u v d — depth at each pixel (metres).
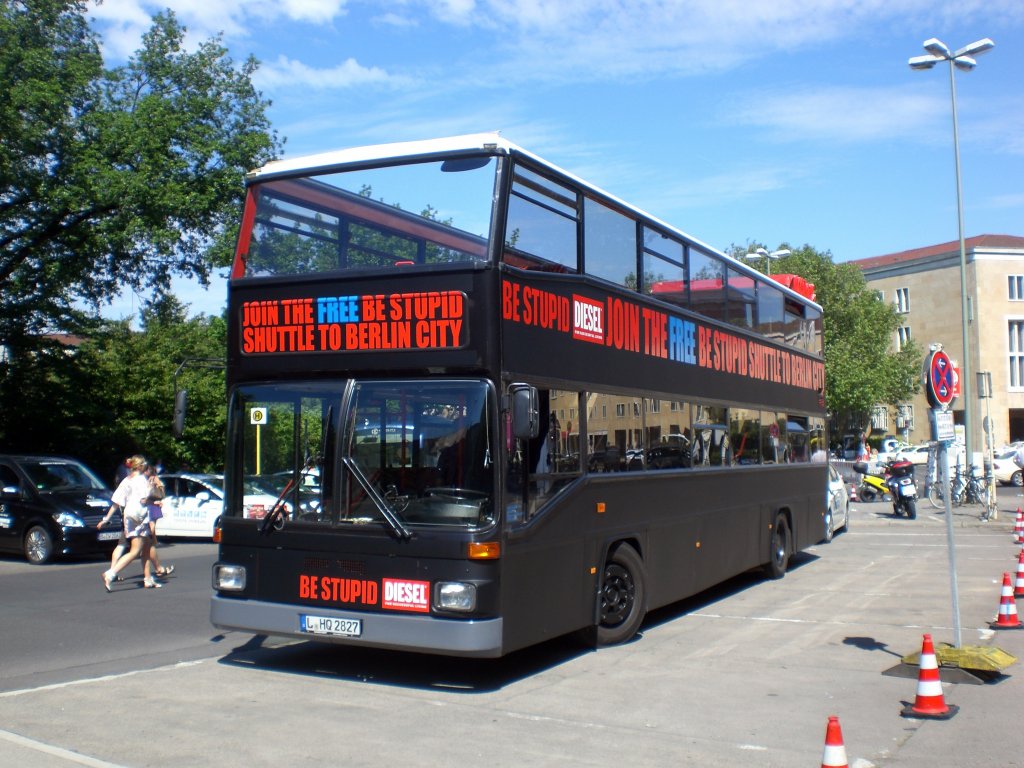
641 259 11.14
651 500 10.91
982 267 71.31
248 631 8.55
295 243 8.92
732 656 9.73
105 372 29.56
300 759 6.40
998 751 6.56
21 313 27.31
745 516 14.07
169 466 29.56
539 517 8.52
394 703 7.88
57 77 26.12
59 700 7.98
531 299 8.62
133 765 6.27
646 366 11.04
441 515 7.91
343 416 8.33
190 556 19.69
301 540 8.35
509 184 8.37
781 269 70.44
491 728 7.14
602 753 6.54
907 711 7.48
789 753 6.54
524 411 7.89
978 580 15.29
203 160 27.22
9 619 12.09
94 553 18.61
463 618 7.71
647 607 10.73
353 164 8.80
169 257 29.05
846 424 75.75
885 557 18.69
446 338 8.08
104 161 26.12
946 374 9.23
